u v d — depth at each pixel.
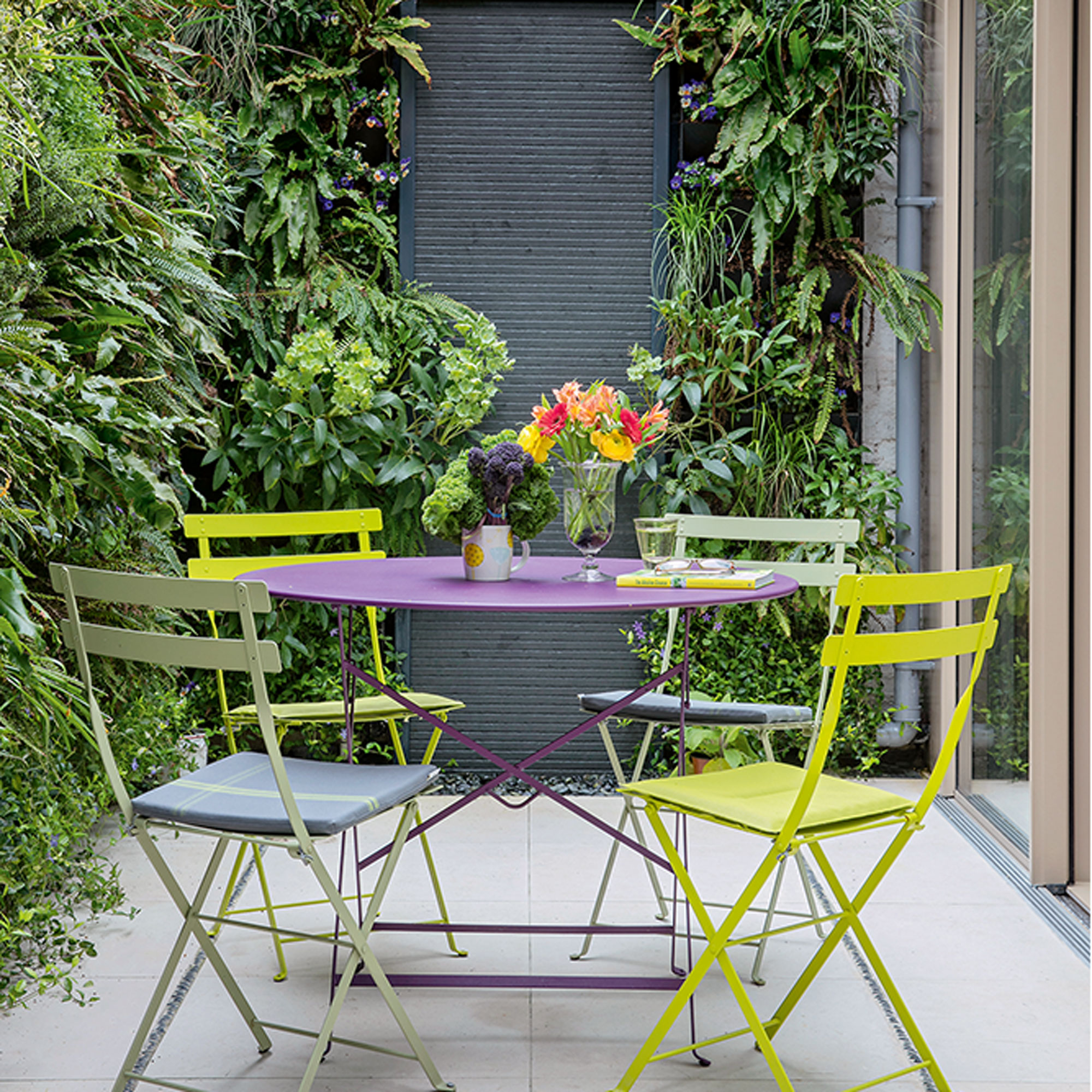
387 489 4.45
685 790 2.17
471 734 4.50
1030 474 3.26
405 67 4.48
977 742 3.90
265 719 1.88
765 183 4.29
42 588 2.87
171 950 2.80
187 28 4.19
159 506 2.85
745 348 4.32
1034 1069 2.25
